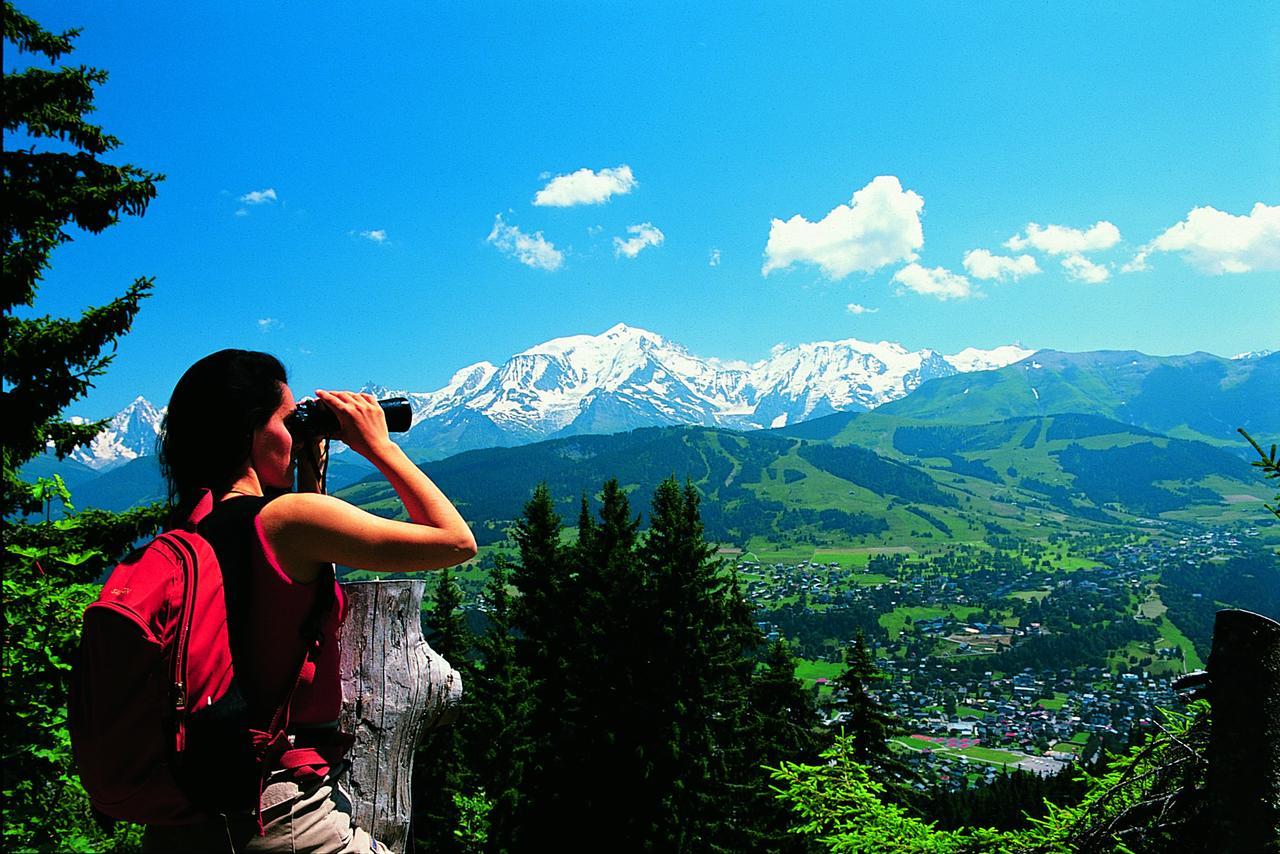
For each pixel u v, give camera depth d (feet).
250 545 5.82
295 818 6.01
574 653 84.23
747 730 75.56
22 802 20.81
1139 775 14.34
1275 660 10.63
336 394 6.77
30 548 22.27
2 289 30.01
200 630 5.43
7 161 32.94
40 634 20.80
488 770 90.38
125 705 5.17
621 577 78.43
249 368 6.56
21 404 30.19
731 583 87.81
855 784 17.62
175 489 6.54
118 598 5.24
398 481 6.35
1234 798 10.91
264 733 5.74
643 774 65.72
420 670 9.27
